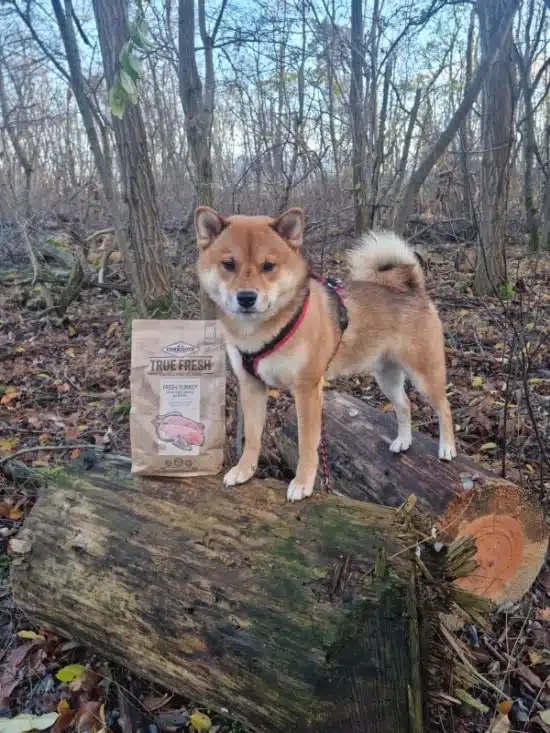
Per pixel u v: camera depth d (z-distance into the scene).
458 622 0.80
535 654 0.80
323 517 0.72
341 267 2.42
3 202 3.56
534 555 0.87
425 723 0.66
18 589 0.82
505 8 1.61
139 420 0.84
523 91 3.13
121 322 2.27
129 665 0.74
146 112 3.44
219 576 0.68
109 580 0.74
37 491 1.14
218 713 0.69
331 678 0.57
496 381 1.51
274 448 1.27
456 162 2.81
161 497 0.81
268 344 0.86
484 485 0.82
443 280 2.47
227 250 0.86
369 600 0.60
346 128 3.37
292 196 2.69
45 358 2.01
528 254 2.85
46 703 0.75
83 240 2.88
